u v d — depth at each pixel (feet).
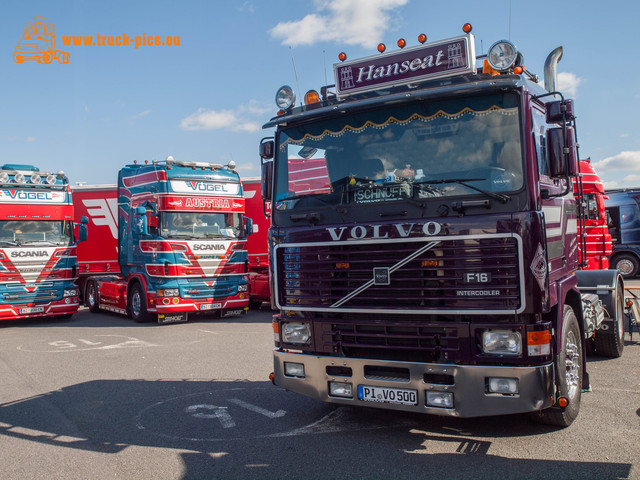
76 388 26.73
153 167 48.67
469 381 16.15
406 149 17.90
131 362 32.53
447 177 17.13
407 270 17.03
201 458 17.13
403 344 17.26
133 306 52.19
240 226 51.65
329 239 18.33
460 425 19.24
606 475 14.56
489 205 16.15
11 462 17.44
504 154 16.47
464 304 16.31
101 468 16.67
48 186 53.62
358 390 17.83
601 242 35.19
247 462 16.63
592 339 28.40
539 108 18.26
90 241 64.90
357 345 17.97
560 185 19.19
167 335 42.45
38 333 46.57
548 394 15.67
